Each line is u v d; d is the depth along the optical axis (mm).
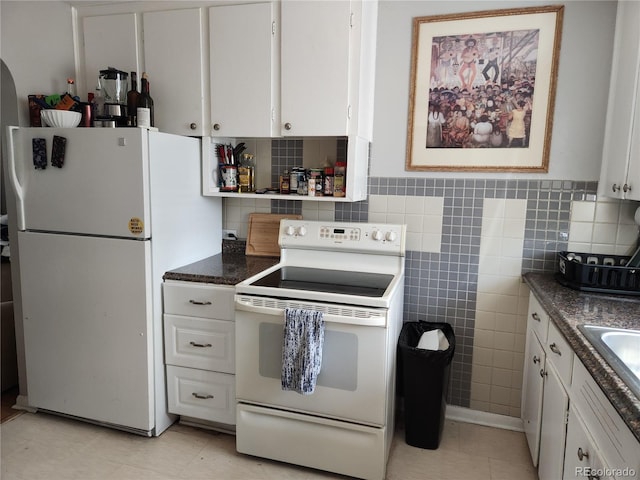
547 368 1775
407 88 2375
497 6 2197
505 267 2371
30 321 2344
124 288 2148
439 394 2170
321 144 2553
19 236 2283
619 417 1048
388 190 2484
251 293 1990
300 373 1851
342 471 1991
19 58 2244
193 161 2420
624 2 1970
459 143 2340
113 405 2273
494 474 2070
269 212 2705
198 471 2064
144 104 2293
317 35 2156
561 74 2158
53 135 2135
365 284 2086
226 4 2270
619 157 1911
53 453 2160
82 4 2467
